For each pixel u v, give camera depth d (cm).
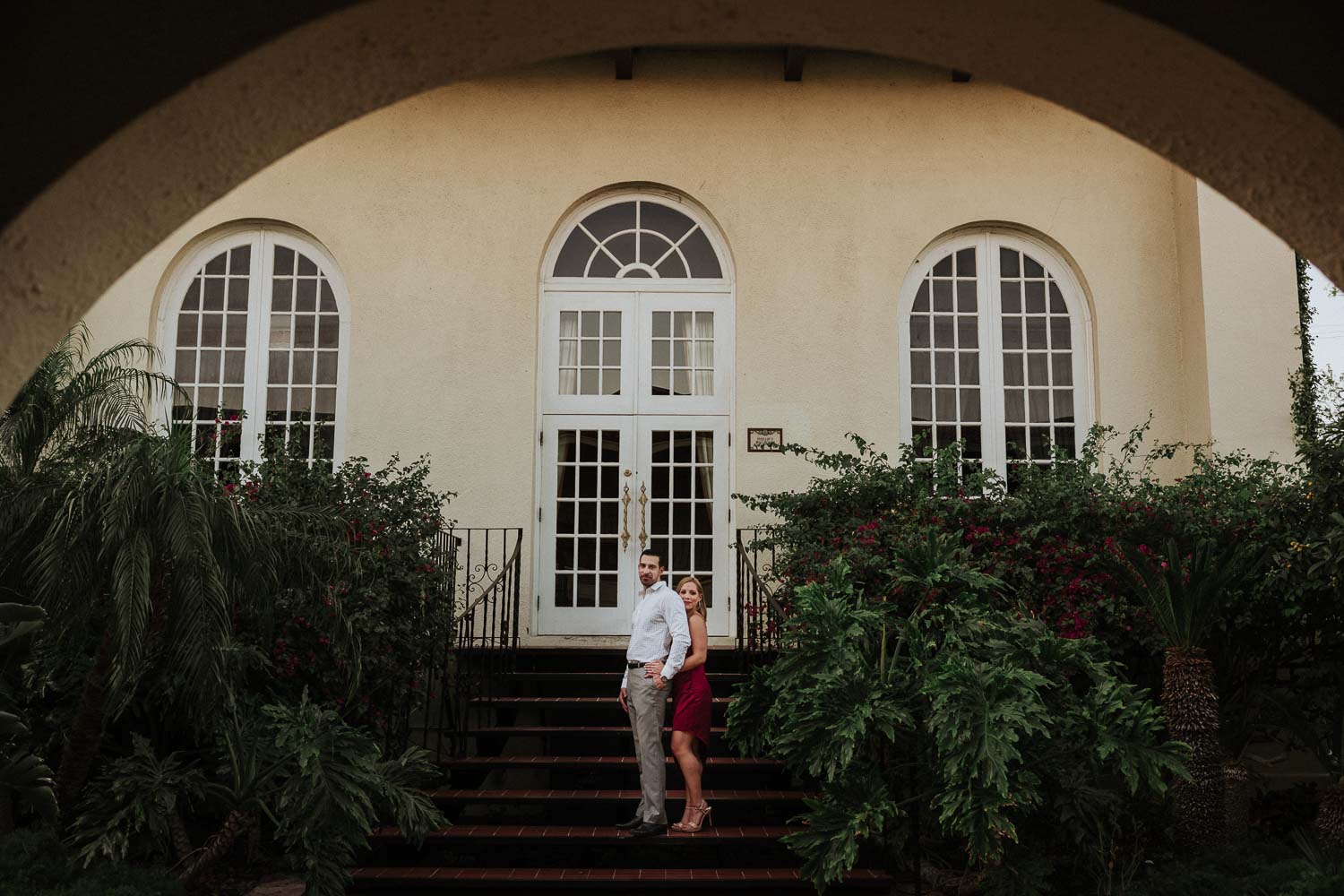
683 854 636
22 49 183
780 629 744
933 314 976
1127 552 673
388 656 696
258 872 593
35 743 616
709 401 963
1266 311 920
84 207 193
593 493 955
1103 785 618
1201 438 922
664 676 627
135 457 543
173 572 549
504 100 978
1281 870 564
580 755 757
